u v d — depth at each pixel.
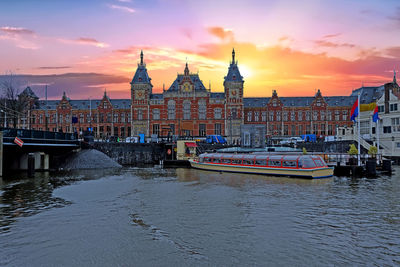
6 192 28.97
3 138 39.00
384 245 15.41
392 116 62.81
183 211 21.95
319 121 99.69
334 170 41.75
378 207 22.94
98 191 29.77
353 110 44.06
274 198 26.34
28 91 106.12
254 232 17.38
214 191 29.83
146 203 24.58
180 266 13.24
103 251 14.82
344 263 13.41
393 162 59.81
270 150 59.34
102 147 60.16
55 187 31.89
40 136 44.53
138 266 13.28
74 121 69.06
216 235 16.92
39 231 17.66
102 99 103.25
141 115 93.56
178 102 93.06
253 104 105.06
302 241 15.96
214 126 92.25
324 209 22.38
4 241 16.12
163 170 50.97
